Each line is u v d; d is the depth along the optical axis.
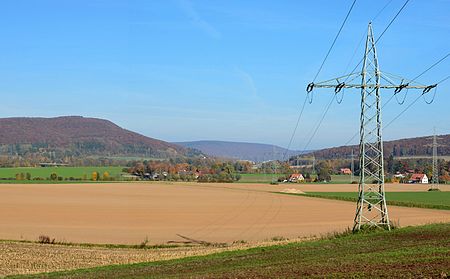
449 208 86.12
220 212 80.19
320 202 102.62
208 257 34.50
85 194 114.31
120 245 45.25
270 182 191.25
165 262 33.16
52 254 38.03
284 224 64.56
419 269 20.34
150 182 178.50
